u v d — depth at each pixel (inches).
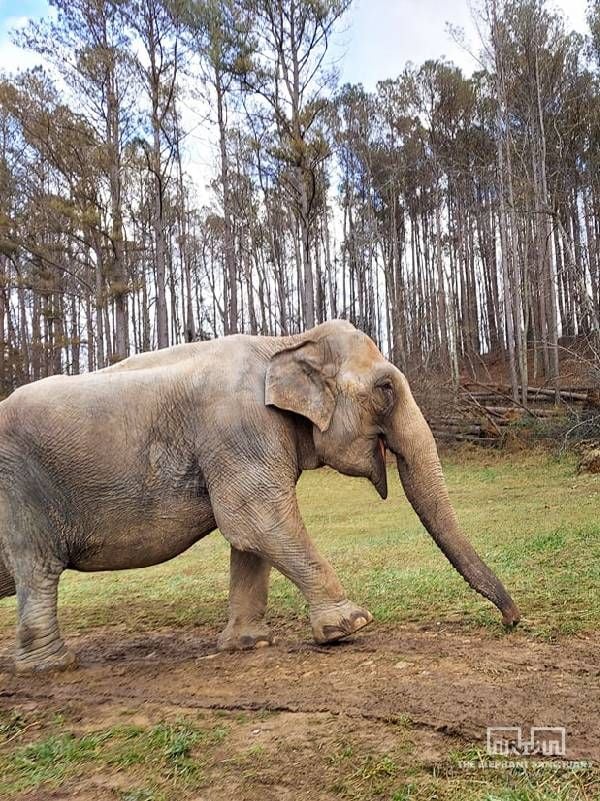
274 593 268.2
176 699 153.8
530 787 100.4
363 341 196.7
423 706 131.3
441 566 283.7
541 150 1107.9
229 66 862.5
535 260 1332.4
